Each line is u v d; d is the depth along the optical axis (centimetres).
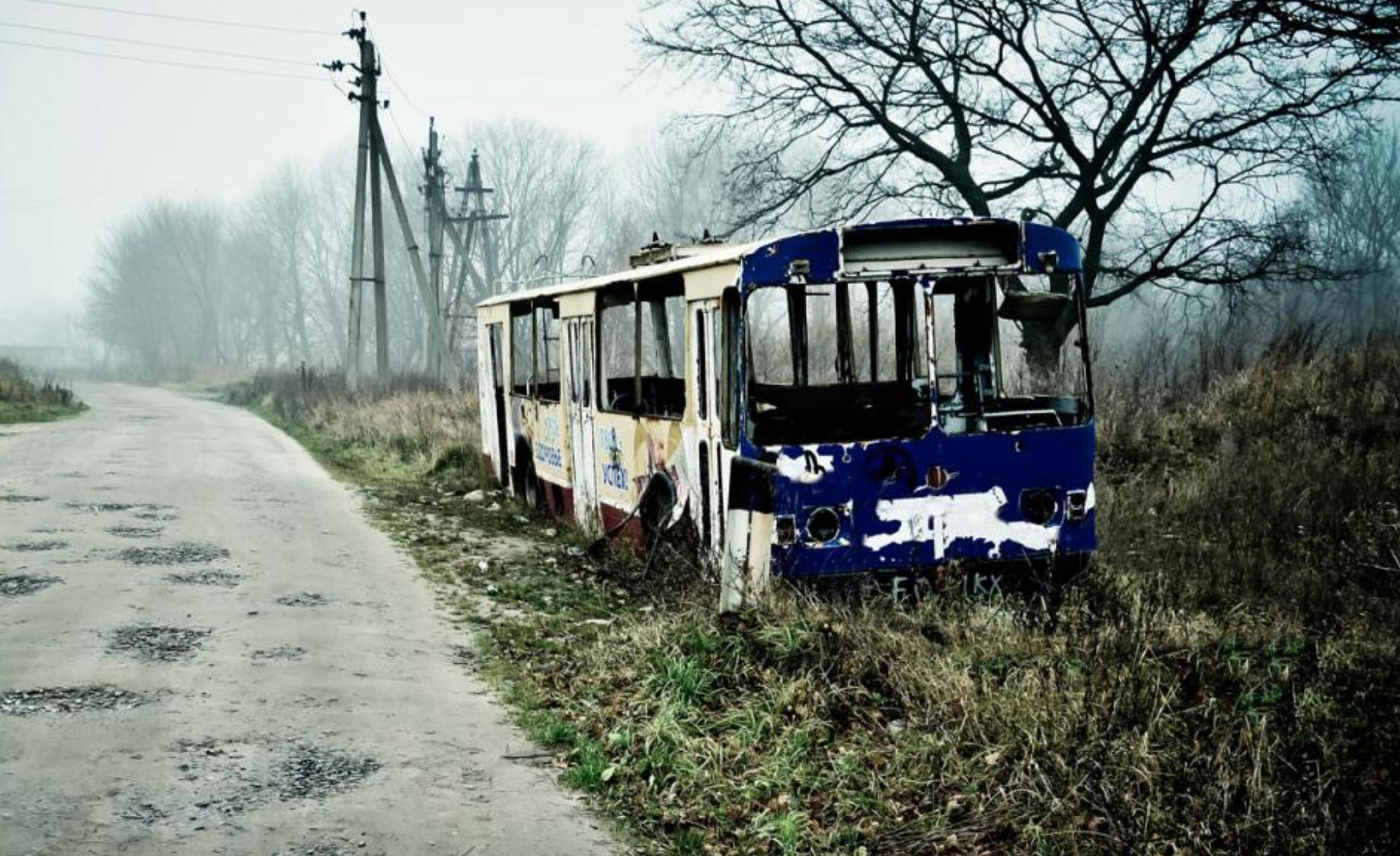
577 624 915
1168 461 1388
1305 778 500
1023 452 824
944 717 594
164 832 498
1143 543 1073
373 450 2328
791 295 983
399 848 495
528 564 1176
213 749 599
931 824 513
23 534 1202
